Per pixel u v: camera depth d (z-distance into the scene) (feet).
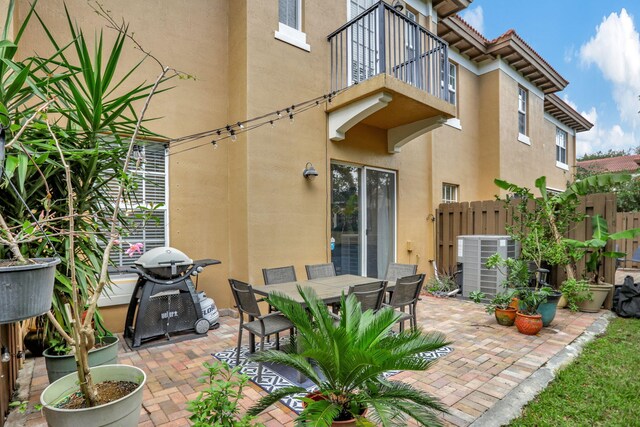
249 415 6.53
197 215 17.79
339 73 21.29
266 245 17.84
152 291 14.03
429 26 25.84
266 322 12.14
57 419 6.45
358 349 6.49
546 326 16.44
